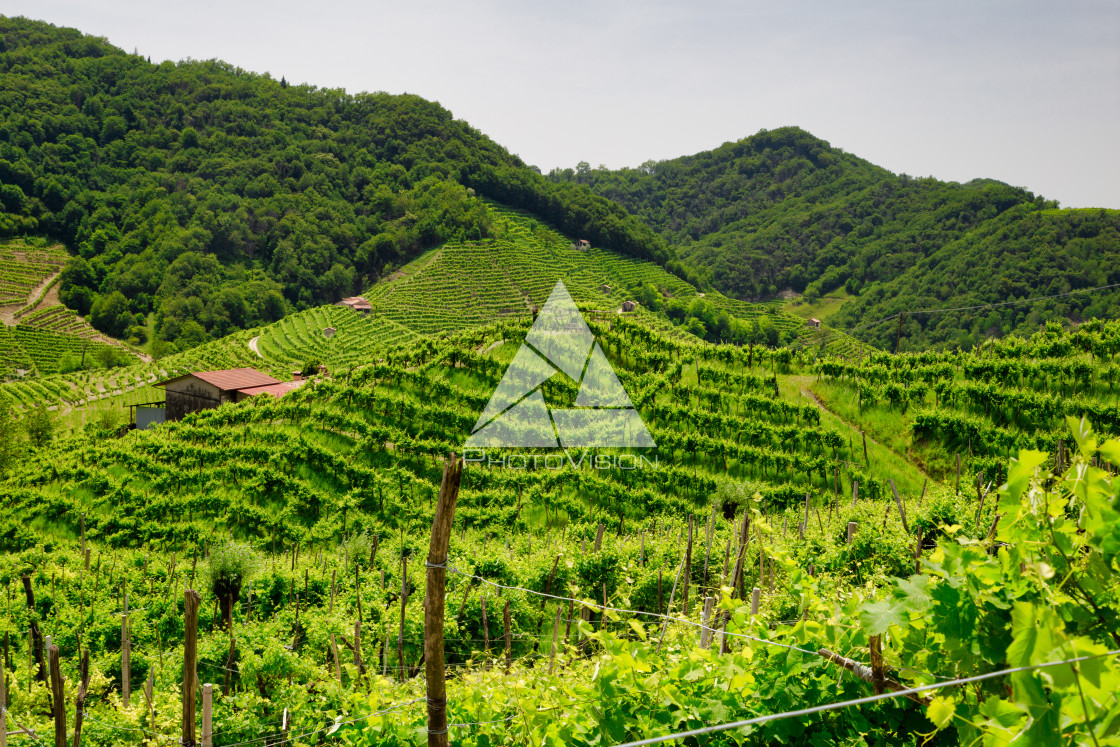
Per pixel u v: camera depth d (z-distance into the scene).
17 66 158.88
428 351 29.58
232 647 9.69
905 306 86.56
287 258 112.75
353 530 22.98
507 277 106.94
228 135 152.75
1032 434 22.20
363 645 10.87
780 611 7.14
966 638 2.65
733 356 27.41
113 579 16.70
